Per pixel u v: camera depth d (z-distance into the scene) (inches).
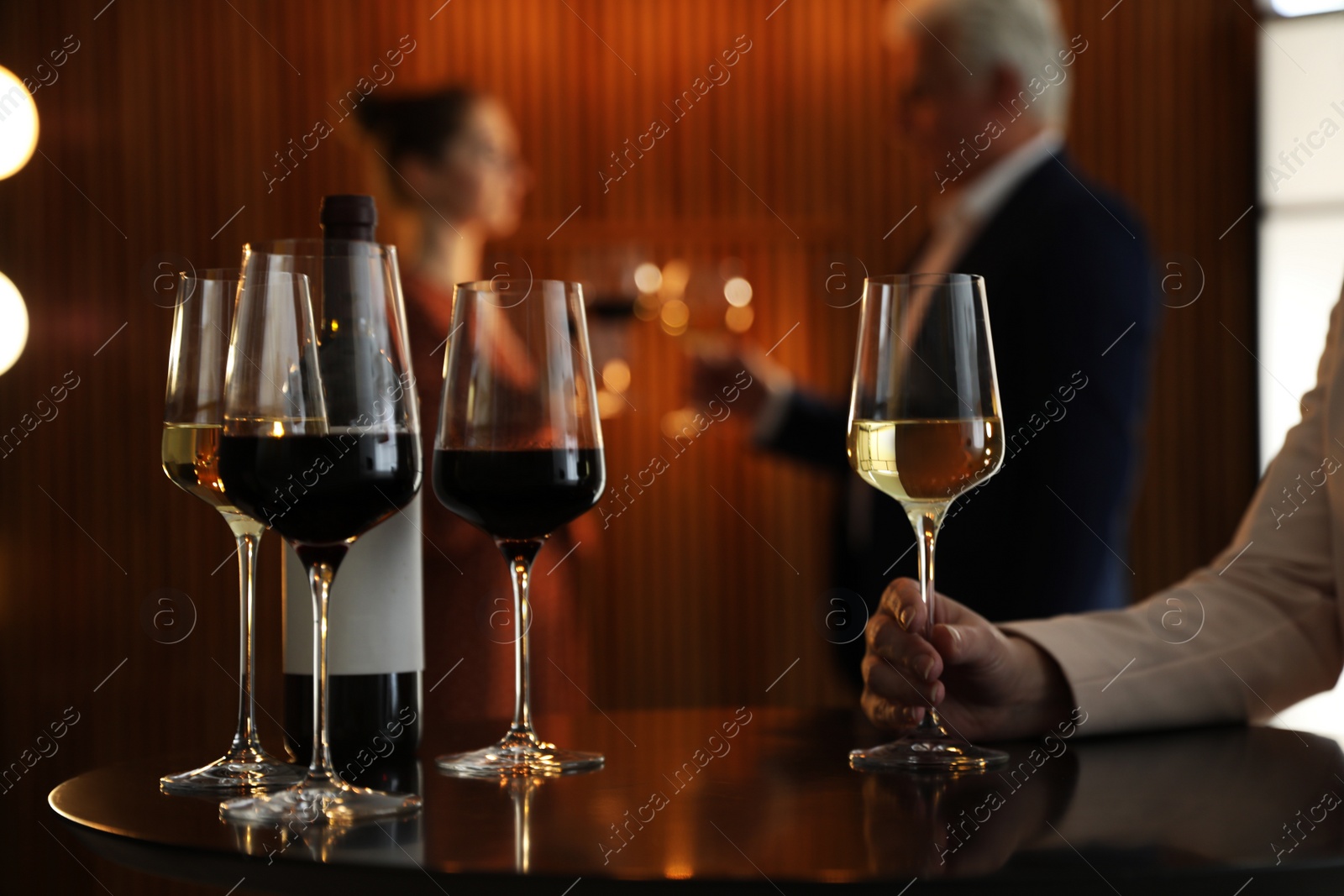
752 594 166.1
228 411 33.4
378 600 39.1
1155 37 157.9
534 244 166.9
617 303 125.3
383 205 95.0
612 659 166.6
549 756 38.5
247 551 39.9
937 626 38.9
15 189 169.8
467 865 26.0
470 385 37.6
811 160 166.2
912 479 38.4
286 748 39.8
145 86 168.7
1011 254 84.0
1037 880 24.7
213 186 168.9
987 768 37.3
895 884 24.5
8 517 170.1
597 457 38.6
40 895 162.9
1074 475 80.2
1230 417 156.4
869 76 165.2
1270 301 155.1
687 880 24.8
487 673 71.2
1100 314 81.5
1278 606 46.3
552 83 167.3
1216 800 32.5
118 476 170.2
